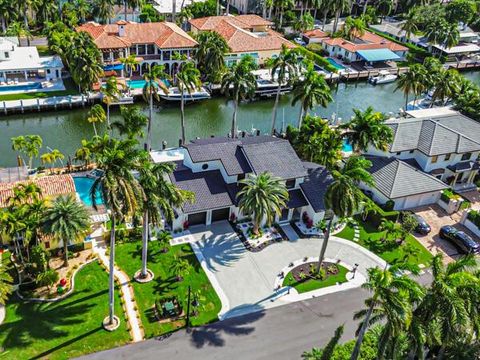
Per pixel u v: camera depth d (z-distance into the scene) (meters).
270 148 69.25
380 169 75.06
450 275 41.19
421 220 69.56
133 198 43.41
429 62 105.12
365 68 130.38
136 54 116.06
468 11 156.12
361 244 65.44
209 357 47.50
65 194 61.12
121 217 44.50
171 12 155.00
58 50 107.50
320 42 142.12
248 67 87.00
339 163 80.56
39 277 51.44
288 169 67.38
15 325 48.75
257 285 57.03
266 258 61.25
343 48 133.50
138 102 104.69
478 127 86.94
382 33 158.38
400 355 44.34
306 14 147.25
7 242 58.62
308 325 52.28
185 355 47.50
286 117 105.00
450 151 79.12
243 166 67.38
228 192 66.31
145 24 119.06
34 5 124.06
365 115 72.38
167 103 105.06
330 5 144.50
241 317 52.50
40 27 137.00
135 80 111.38
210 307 53.34
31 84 103.56
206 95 106.81
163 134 93.25
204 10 152.38
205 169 68.50
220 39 107.88
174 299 53.19
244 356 48.00
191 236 63.59
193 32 132.50
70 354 46.41
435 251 65.31
